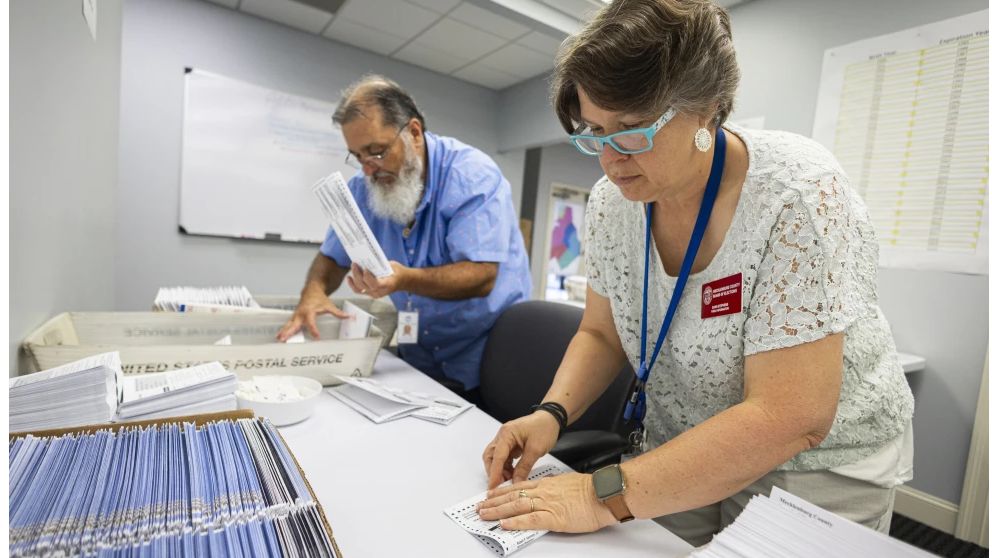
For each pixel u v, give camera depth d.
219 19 3.02
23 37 0.68
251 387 0.91
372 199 1.45
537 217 5.54
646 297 0.80
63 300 1.01
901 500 1.99
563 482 0.60
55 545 0.37
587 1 1.73
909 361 1.82
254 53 3.15
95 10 1.17
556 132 3.71
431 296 1.29
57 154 0.88
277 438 0.59
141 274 2.93
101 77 1.31
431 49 3.49
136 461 0.51
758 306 0.60
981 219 1.76
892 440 0.75
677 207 0.71
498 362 1.33
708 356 0.70
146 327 1.07
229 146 3.10
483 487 0.67
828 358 0.55
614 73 0.50
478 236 1.36
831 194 0.57
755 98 2.39
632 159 0.57
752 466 0.53
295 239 3.37
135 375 0.89
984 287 1.76
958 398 1.84
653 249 0.77
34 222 0.78
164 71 2.89
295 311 1.24
